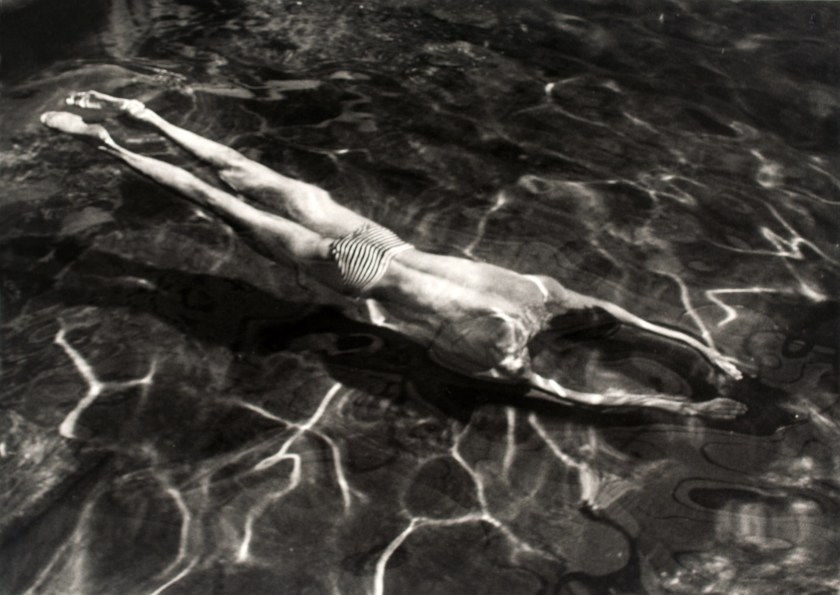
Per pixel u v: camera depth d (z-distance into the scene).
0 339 3.15
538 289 3.10
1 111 4.00
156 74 4.31
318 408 3.01
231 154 3.36
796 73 4.93
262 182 3.32
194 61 4.45
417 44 4.79
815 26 5.39
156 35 4.62
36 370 3.06
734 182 4.07
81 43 4.49
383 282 3.08
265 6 4.95
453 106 4.35
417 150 4.03
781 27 5.36
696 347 3.17
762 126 4.48
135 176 3.77
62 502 2.74
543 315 3.11
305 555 2.65
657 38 5.14
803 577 2.62
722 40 5.19
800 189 4.06
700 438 3.00
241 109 4.16
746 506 2.81
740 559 2.69
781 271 3.61
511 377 3.01
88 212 3.61
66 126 3.24
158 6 4.84
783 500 2.83
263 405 3.01
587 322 3.21
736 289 3.49
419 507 2.78
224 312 3.28
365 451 2.90
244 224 3.20
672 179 4.04
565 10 5.30
